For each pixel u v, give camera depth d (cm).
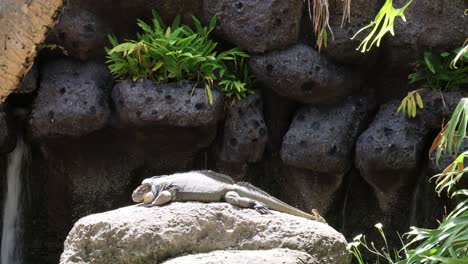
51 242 916
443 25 842
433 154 842
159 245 470
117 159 903
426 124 858
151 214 485
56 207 909
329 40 839
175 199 512
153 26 895
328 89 859
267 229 483
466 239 433
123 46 826
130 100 830
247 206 500
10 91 347
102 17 876
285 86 856
